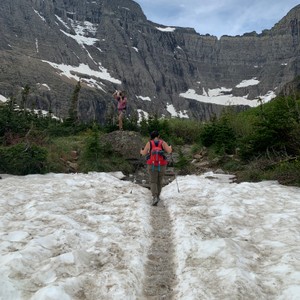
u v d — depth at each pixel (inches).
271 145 586.9
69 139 816.9
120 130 729.0
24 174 546.9
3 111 677.9
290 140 563.5
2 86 7135.8
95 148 619.8
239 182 538.0
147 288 209.9
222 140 743.1
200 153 763.4
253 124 631.8
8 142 616.7
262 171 554.3
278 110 602.5
